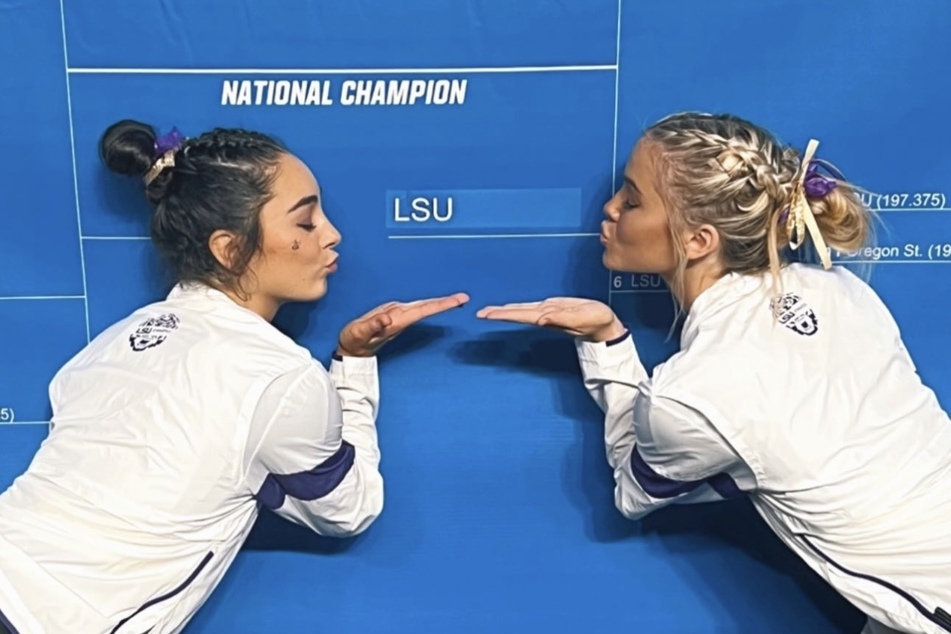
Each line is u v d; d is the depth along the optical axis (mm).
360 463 1008
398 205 1054
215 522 917
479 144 1041
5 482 1104
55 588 837
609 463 1076
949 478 906
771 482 909
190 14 1002
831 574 918
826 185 932
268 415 895
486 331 1089
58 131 1024
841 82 1030
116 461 882
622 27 1015
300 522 1022
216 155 936
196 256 954
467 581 1112
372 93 1025
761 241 934
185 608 910
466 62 1020
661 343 1096
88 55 1007
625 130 1041
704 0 1011
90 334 1077
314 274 984
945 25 1015
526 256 1071
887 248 1068
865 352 932
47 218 1046
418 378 1095
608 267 1012
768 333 919
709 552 1109
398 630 1113
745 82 1031
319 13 1004
